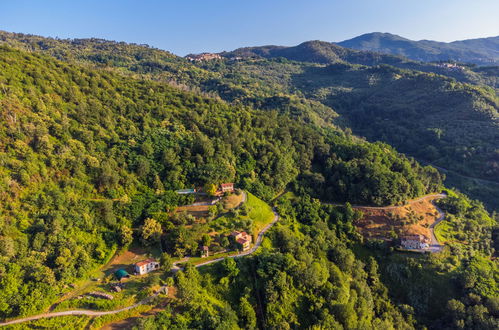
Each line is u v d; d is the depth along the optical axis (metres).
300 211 126.38
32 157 97.75
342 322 84.19
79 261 83.19
